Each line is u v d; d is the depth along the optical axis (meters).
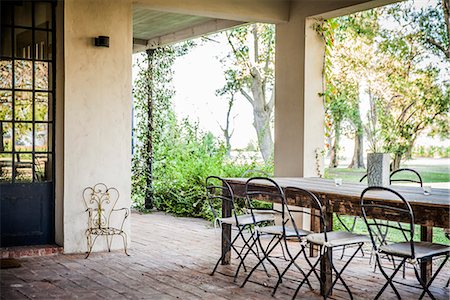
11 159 6.21
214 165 9.46
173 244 6.81
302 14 7.33
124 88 6.48
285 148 7.62
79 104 6.22
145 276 5.22
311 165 7.38
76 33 6.18
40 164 6.38
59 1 6.27
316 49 7.39
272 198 5.26
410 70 8.74
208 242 6.96
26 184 6.29
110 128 6.41
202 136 10.62
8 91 6.16
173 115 10.49
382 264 5.75
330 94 7.56
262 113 14.64
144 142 10.11
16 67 6.19
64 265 5.65
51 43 6.37
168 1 6.67
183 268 5.55
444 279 5.18
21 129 6.26
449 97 8.29
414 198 4.17
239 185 5.68
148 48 10.15
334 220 7.49
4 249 6.09
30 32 6.25
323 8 7.03
